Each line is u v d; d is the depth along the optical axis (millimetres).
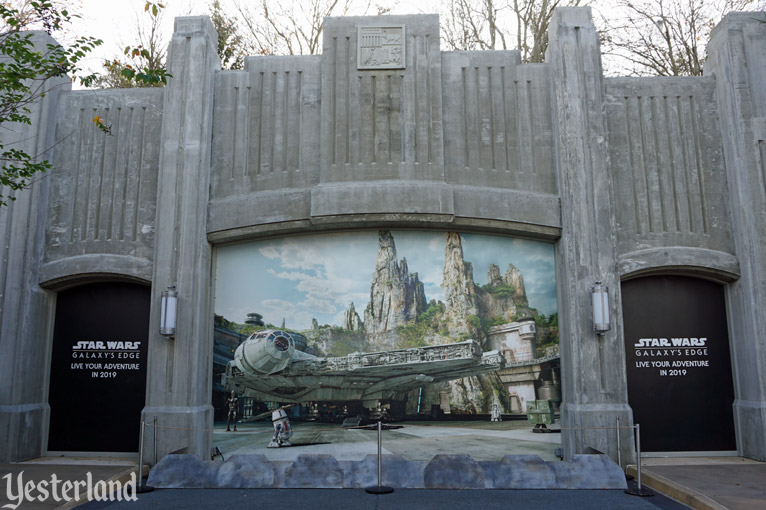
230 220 10797
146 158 11344
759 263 10453
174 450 9883
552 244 11070
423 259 10984
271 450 10562
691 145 11227
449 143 10922
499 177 10875
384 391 10711
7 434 10383
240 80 11359
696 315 11156
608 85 11359
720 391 10938
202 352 10523
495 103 11125
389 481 8766
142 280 10945
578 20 11094
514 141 11016
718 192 11094
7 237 10906
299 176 10891
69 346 11320
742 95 10922
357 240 11031
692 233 10922
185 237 10531
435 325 10828
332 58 11133
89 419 11117
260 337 10867
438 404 10656
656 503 7906
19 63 9758
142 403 11117
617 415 9852
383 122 10883
